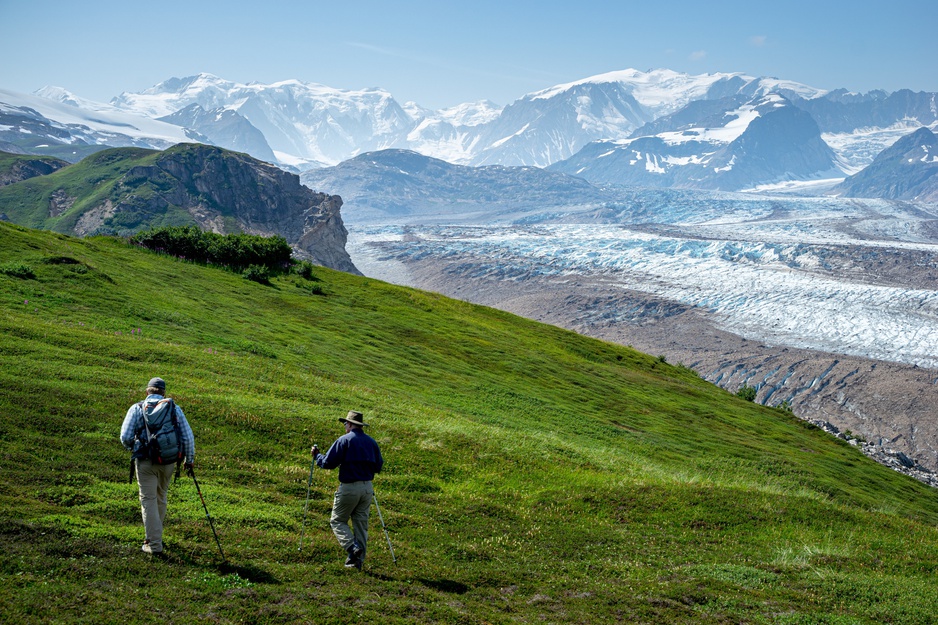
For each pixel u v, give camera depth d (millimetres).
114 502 16047
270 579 13320
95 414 23203
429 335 63219
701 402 70750
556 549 19172
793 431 70375
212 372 34344
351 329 57594
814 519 25094
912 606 16156
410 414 35562
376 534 17953
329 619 11617
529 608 14102
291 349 46031
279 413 28703
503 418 43688
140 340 37125
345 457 14352
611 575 17094
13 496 15273
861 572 19188
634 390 66625
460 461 28875
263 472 22188
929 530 26078
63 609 10469
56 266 46469
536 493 25672
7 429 20109
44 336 32219
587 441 43562
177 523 15594
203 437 24688
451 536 19047
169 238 66312
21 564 11805
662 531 22422
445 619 12453
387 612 12328
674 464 43688
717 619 14312
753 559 19703
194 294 53781
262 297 60469
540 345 75125
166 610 11117
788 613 15008
